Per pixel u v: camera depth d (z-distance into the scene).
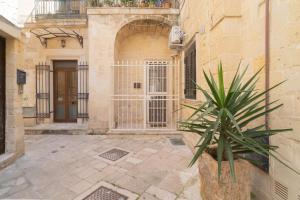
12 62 3.80
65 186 2.74
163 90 6.52
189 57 4.86
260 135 1.76
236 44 2.63
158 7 5.85
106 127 5.87
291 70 1.71
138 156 3.92
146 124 6.29
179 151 4.22
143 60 6.82
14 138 3.74
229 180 1.73
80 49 6.71
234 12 2.62
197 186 2.72
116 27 5.86
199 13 3.91
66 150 4.31
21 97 4.01
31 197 2.47
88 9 5.78
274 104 1.94
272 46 1.97
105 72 5.87
